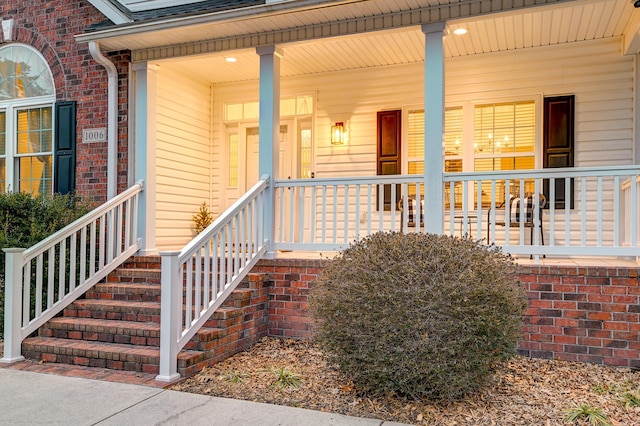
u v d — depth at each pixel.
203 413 3.68
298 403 3.88
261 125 6.19
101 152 7.18
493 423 3.49
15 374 4.64
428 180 5.50
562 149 6.91
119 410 3.75
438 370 3.54
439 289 3.62
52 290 5.55
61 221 6.43
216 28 5.97
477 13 5.29
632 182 4.89
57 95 7.48
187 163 8.03
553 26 6.26
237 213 5.45
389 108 7.75
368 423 3.48
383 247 4.00
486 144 7.36
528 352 5.04
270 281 5.90
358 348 3.75
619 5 5.61
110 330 5.15
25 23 7.74
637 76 6.55
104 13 6.69
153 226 6.91
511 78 7.17
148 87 6.83
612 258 6.72
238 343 5.26
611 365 4.80
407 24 5.52
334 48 6.98
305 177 8.30
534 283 5.05
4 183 7.85
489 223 6.59
